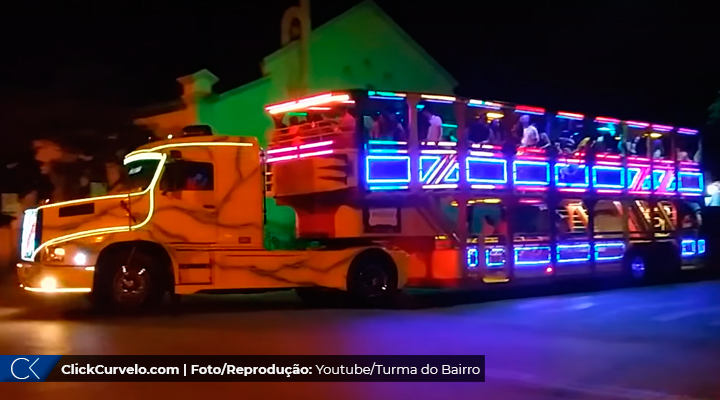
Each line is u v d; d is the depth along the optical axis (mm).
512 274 17797
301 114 16688
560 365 9758
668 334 12062
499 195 17531
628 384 8805
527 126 18328
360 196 15641
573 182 19125
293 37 24516
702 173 22766
